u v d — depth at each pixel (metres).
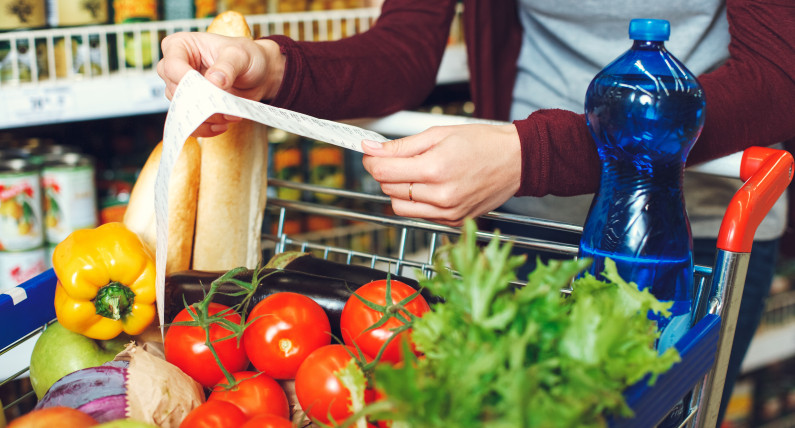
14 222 1.29
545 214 1.04
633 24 0.59
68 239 0.70
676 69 0.59
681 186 0.61
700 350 0.54
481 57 1.07
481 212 0.71
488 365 0.38
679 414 0.60
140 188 0.81
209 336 0.61
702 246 1.00
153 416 0.57
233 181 0.82
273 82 0.82
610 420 0.43
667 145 0.58
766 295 1.04
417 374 0.39
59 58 1.31
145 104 1.31
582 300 0.41
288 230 1.56
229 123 0.80
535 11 1.01
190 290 0.71
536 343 0.41
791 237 1.13
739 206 0.60
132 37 1.33
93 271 0.67
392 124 0.91
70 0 1.30
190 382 0.61
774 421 2.04
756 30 0.73
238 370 0.64
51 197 1.34
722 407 1.06
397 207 0.71
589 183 0.69
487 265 0.44
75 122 1.61
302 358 0.61
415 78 0.96
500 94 1.11
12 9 1.24
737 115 0.69
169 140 0.58
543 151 0.67
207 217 0.82
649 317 0.58
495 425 0.35
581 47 0.96
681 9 0.89
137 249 0.70
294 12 1.54
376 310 0.58
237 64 0.74
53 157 1.37
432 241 0.81
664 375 0.47
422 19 1.00
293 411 0.64
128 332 0.71
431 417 0.37
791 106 0.72
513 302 0.41
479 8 1.04
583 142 0.68
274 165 1.58
